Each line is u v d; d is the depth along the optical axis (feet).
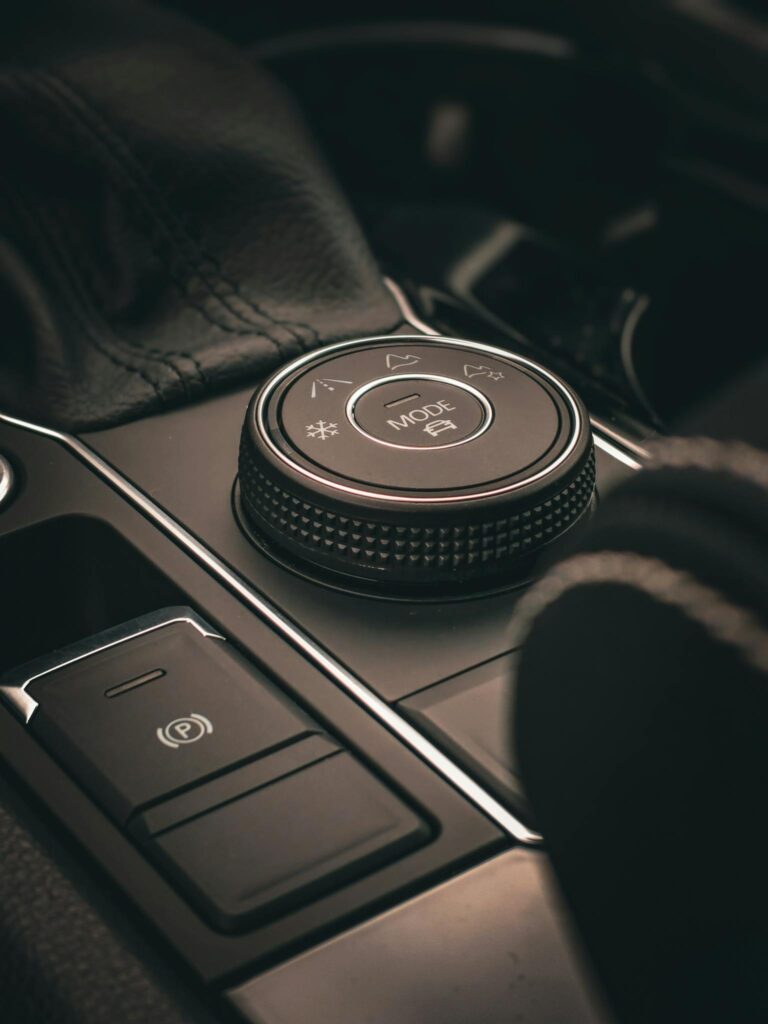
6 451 1.66
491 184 2.99
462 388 1.57
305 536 1.44
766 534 0.76
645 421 1.79
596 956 0.95
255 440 1.50
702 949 0.85
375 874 1.13
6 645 1.63
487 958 1.07
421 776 1.22
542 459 1.46
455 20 3.10
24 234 1.98
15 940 1.09
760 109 2.79
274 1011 1.03
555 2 3.06
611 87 2.87
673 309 2.55
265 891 1.10
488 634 1.39
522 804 1.18
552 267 2.27
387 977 1.05
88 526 1.57
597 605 0.83
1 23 2.19
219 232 1.98
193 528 1.54
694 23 2.90
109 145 2.00
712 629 0.76
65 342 1.83
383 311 1.96
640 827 0.84
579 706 0.85
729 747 0.77
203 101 2.07
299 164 2.04
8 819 1.19
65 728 1.27
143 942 1.08
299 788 1.20
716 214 2.79
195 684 1.32
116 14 2.27
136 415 1.73
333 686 1.33
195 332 1.88
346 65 2.92
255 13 2.99
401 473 1.44
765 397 0.81
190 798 1.19
